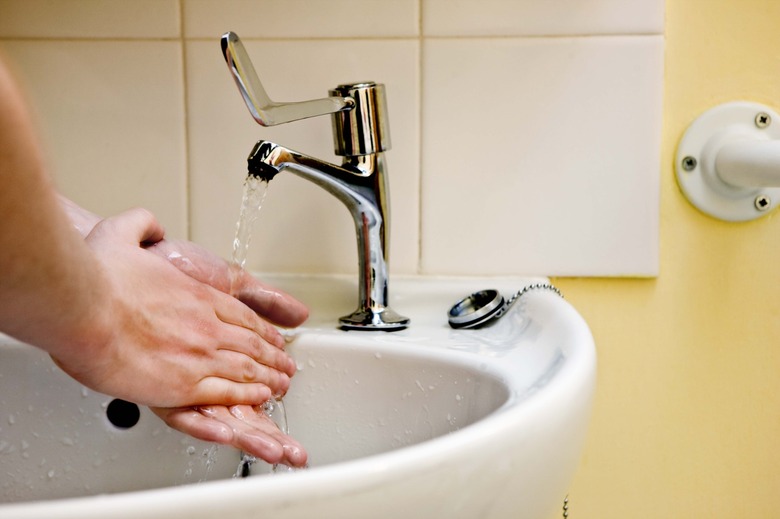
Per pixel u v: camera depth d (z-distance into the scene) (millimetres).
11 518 272
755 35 672
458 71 678
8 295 358
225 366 514
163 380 474
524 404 374
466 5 670
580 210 685
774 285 694
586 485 721
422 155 688
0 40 703
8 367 589
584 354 453
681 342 703
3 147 317
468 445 332
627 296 700
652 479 716
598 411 713
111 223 510
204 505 281
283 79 690
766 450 708
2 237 336
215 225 713
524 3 667
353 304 691
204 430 479
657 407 710
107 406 595
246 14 688
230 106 700
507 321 619
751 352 701
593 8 665
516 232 690
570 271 690
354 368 587
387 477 307
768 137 676
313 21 683
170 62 699
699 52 677
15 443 591
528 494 376
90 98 706
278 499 289
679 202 692
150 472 595
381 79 684
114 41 699
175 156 708
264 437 471
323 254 709
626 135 676
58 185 712
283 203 707
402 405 573
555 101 676
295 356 599
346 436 590
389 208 620
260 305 593
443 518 331
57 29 700
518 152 683
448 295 675
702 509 714
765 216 689
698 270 697
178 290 500
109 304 427
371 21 678
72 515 273
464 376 542
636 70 669
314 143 699
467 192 689
